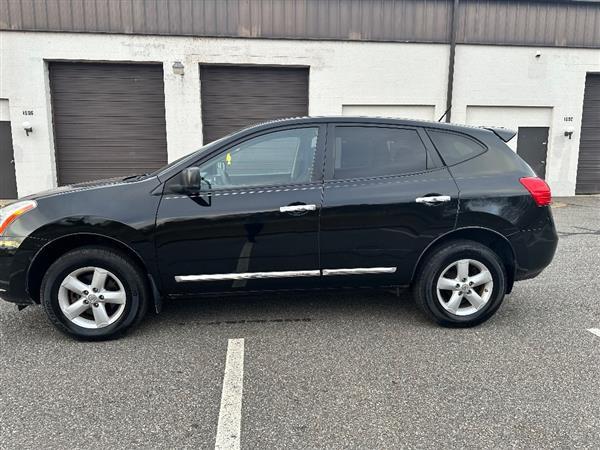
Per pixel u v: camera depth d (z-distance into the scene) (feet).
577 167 45.39
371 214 11.87
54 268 11.40
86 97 39.01
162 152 40.50
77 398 9.16
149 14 37.88
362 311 13.92
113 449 7.63
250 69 40.42
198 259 11.66
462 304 12.86
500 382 9.75
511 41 41.98
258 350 11.29
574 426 8.21
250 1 38.75
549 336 12.12
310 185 11.88
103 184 12.16
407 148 12.45
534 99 43.21
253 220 11.60
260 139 12.03
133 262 11.76
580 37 42.83
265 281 12.01
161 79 39.47
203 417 8.52
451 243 12.38
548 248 12.66
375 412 8.66
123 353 11.14
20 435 7.97
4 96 37.40
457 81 42.06
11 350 11.34
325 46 40.09
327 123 12.32
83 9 37.09
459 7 40.88
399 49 40.86
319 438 7.89
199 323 12.99
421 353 11.11
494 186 12.30
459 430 8.10
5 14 36.45
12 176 39.01
